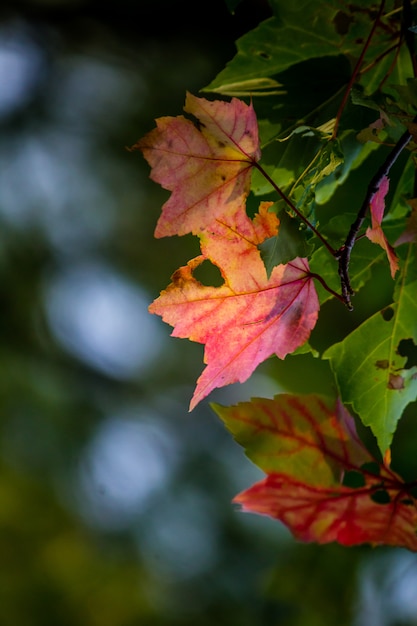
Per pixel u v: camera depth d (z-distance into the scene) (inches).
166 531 110.0
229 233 37.9
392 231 41.1
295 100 41.1
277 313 38.4
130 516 112.3
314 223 38.4
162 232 37.6
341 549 66.6
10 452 111.3
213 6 77.6
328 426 40.2
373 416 41.0
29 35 102.9
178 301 38.0
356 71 39.4
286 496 40.5
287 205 38.0
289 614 84.0
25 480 111.5
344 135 41.2
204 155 37.5
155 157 37.3
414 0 40.9
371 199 37.9
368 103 38.4
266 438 40.3
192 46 84.0
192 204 37.6
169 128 37.3
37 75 110.3
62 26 96.7
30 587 109.0
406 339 41.5
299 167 40.1
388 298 56.4
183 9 79.5
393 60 41.1
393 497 40.3
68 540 111.5
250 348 38.7
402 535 40.7
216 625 100.3
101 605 108.4
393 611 64.1
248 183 37.8
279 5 41.5
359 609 65.8
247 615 97.7
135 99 107.0
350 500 40.4
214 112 37.2
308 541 40.9
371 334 41.0
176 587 105.7
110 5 84.7
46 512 112.0
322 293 40.3
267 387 102.3
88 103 110.1
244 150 37.5
